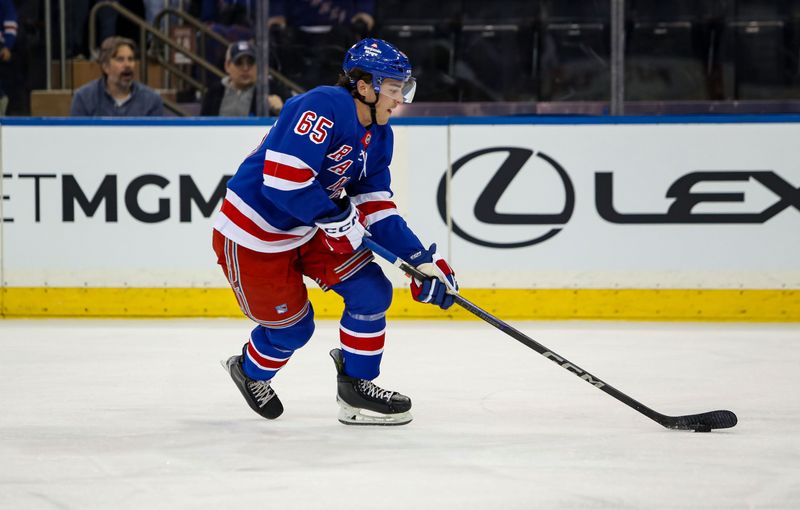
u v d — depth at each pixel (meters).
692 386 7.35
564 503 4.43
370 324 5.97
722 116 10.64
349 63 5.66
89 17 13.32
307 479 4.82
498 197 10.84
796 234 10.66
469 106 13.60
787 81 14.03
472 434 5.79
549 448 5.44
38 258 11.03
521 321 10.80
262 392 6.13
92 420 6.21
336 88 5.61
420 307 10.92
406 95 5.72
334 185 5.79
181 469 5.03
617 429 5.92
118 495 4.59
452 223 10.89
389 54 5.60
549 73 14.27
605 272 10.81
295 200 5.45
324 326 10.41
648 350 8.95
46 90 13.30
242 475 4.90
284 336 5.96
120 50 12.14
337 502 4.45
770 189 10.66
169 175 10.95
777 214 10.67
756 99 14.10
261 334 6.02
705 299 10.76
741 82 14.08
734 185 10.68
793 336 9.70
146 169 10.95
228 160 10.93
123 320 10.89
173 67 13.73
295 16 13.61
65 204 10.98
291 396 6.96
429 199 10.90
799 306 10.69
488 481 4.78
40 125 10.95
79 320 10.90
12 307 11.07
